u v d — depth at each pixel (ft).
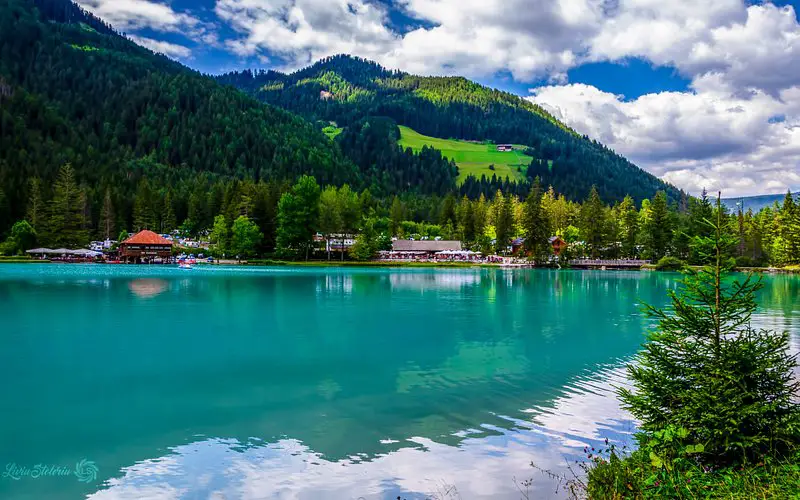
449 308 125.39
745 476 24.94
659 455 27.25
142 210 504.84
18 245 378.94
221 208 499.51
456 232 588.09
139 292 156.87
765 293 175.83
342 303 134.31
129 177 633.20
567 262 393.50
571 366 63.82
